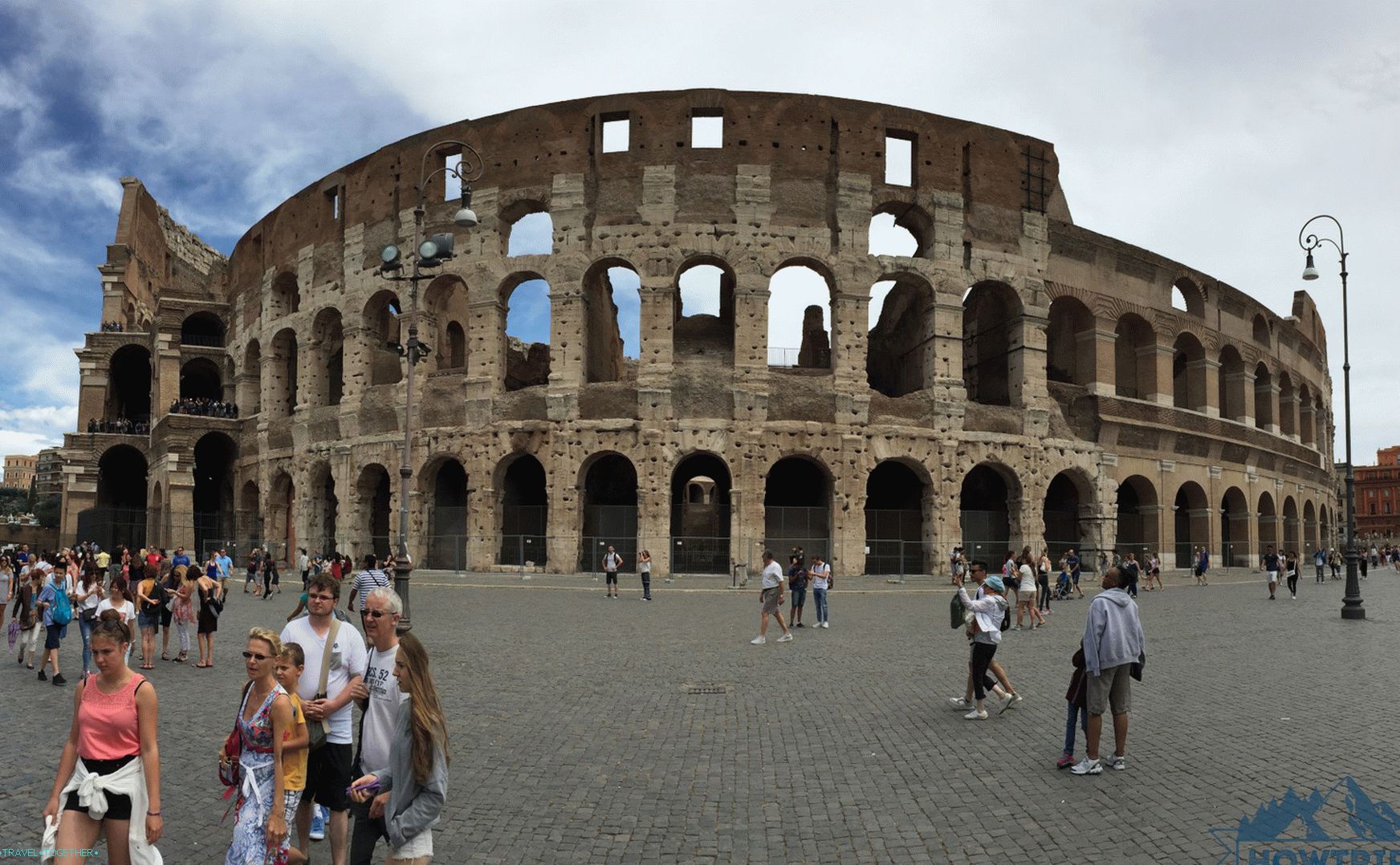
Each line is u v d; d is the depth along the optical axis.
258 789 7.78
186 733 14.59
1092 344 57.81
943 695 17.52
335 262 59.50
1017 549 53.22
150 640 20.94
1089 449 56.31
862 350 51.41
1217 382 65.00
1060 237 56.81
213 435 69.19
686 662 21.42
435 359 55.34
